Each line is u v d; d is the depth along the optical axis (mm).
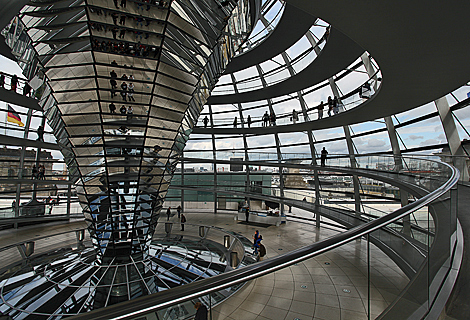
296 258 2123
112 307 1643
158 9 7836
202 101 12797
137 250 12133
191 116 12398
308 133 22984
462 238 4133
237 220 23922
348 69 17203
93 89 9148
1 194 20359
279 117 22828
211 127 25922
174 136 11578
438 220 3527
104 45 8281
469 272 3188
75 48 8281
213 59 10922
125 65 8867
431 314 2713
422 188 8328
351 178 19500
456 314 2564
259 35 17312
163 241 14352
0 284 9461
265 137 26891
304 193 23641
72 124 9883
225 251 13438
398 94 11180
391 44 7352
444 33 6680
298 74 17031
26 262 11578
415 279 2957
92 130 10008
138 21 7996
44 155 22984
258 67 22609
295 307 7445
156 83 9570
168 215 23859
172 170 13000
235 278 1896
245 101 24875
